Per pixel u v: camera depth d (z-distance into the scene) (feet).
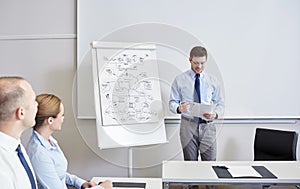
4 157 3.90
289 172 6.79
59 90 11.13
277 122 10.95
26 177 4.15
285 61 10.79
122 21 10.87
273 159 9.39
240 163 7.63
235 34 10.80
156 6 10.85
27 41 11.12
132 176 11.19
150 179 6.87
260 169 7.04
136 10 10.85
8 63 11.18
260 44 10.79
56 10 10.99
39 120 5.67
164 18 10.86
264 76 10.85
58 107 5.80
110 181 6.22
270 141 9.51
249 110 10.91
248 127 11.00
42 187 5.45
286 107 10.87
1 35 11.12
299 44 10.75
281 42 10.77
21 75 11.19
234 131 11.02
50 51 11.09
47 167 5.47
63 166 6.10
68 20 10.99
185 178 6.41
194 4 10.82
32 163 5.43
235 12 10.77
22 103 3.99
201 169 7.06
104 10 10.85
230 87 10.87
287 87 10.84
